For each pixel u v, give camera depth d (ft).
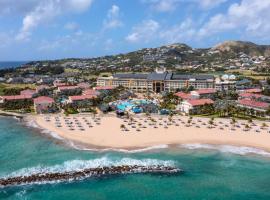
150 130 596.29
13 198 339.16
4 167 424.87
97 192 353.72
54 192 352.69
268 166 422.82
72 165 429.79
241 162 437.99
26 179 378.73
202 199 338.34
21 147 513.86
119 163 434.71
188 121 643.04
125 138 549.54
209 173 402.93
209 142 522.88
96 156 465.06
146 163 434.71
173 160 447.83
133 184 372.79
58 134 587.27
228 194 348.59
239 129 593.42
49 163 438.81
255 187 364.38
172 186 367.66
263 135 554.46
